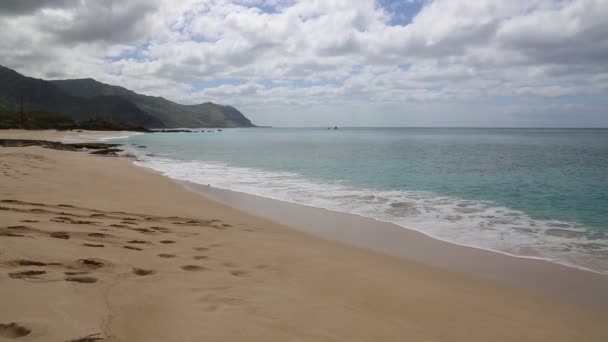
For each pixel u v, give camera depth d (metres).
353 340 2.99
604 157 31.12
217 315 3.14
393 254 6.55
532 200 12.36
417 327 3.49
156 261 4.54
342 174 19.52
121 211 8.12
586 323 4.05
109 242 5.10
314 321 3.27
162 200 10.71
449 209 10.90
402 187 15.16
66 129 95.88
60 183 11.93
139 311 3.02
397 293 4.40
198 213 9.04
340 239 7.50
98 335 2.47
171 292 3.55
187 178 17.59
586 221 9.48
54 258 3.95
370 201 12.08
